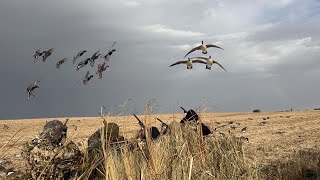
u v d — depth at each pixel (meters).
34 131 29.11
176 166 5.78
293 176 9.03
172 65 6.99
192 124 7.48
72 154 5.54
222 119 42.91
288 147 15.16
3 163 5.54
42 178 5.18
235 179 6.89
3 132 27.77
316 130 24.34
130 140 5.62
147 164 5.46
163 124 7.12
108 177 4.88
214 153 7.30
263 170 9.77
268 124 32.59
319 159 10.45
